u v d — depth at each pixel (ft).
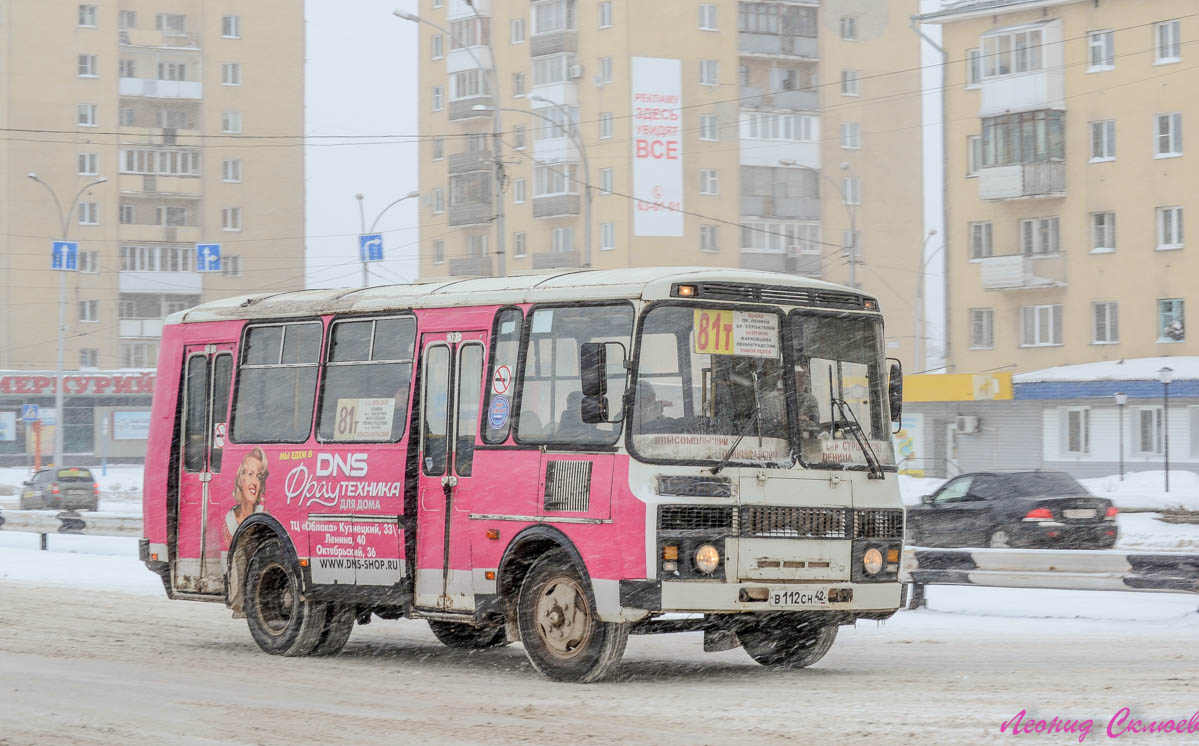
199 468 50.34
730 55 246.47
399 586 42.78
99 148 283.18
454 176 268.82
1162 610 53.78
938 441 186.39
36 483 157.38
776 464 37.96
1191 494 136.36
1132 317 183.21
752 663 43.47
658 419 37.14
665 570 36.19
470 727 30.58
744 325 38.45
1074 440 175.73
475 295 41.88
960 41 197.47
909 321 263.29
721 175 245.65
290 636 45.88
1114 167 184.85
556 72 249.55
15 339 273.95
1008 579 53.72
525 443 39.45
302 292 49.55
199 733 30.35
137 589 69.67
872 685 36.17
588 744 28.19
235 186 297.94
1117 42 184.55
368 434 44.39
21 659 43.86
